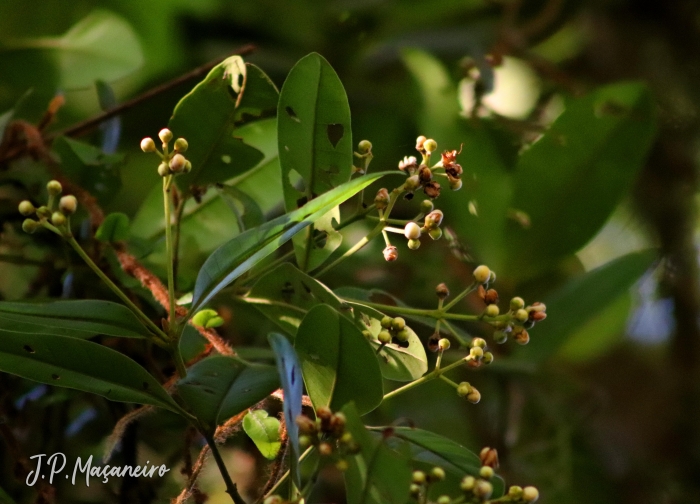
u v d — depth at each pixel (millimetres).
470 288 1981
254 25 2373
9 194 2137
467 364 1988
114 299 2086
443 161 1970
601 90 2168
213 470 2135
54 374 1967
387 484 1915
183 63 2328
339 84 1977
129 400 1967
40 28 2189
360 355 1941
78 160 2078
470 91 2299
